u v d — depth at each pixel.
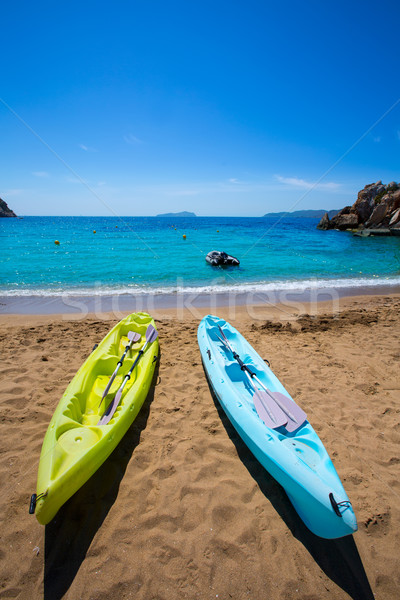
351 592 2.29
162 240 26.64
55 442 2.88
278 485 3.15
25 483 3.05
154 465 3.32
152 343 5.36
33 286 11.16
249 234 35.16
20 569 2.37
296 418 3.43
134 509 2.85
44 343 6.16
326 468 2.79
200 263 16.06
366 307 9.27
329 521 2.43
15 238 26.75
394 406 4.40
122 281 12.20
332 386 4.88
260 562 2.45
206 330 5.87
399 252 21.36
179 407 4.29
